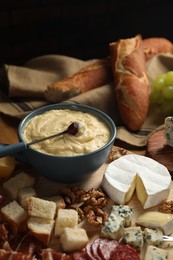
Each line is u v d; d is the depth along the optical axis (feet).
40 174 2.92
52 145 2.77
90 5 5.41
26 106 3.76
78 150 2.76
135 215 2.74
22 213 2.62
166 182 2.81
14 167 2.98
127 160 2.96
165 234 2.60
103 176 2.89
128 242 2.51
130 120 3.50
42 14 5.27
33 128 2.90
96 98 3.65
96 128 2.91
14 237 2.58
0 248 2.51
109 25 5.65
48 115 3.00
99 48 5.80
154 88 3.73
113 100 3.70
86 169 2.80
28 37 5.40
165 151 3.24
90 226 2.65
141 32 5.83
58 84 3.73
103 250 2.45
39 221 2.60
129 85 3.59
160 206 2.77
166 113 3.65
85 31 5.59
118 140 3.40
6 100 3.84
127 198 2.81
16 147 2.72
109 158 3.13
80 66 4.11
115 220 2.59
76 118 3.00
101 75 3.89
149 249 2.48
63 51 5.67
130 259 2.41
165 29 5.85
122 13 5.60
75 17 5.44
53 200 2.74
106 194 2.87
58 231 2.56
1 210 2.64
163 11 5.75
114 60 3.84
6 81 4.06
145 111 3.57
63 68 4.06
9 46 5.39
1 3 5.04
